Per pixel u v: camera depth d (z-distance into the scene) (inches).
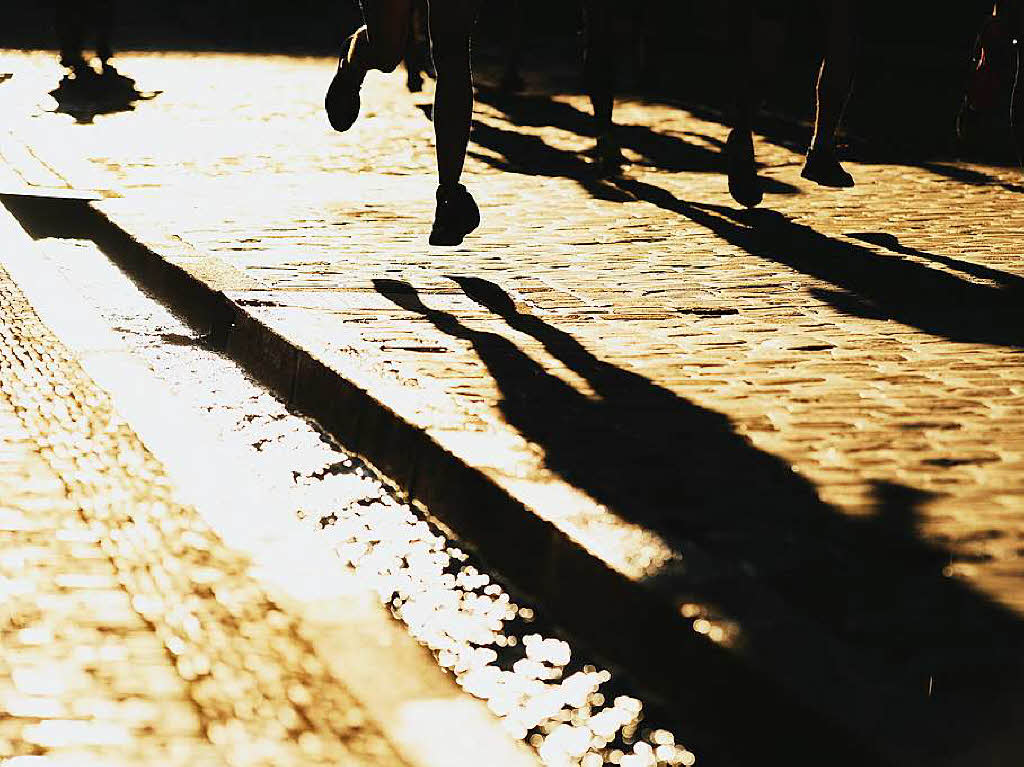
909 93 556.1
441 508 141.9
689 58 727.1
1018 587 112.7
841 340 196.4
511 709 105.7
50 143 393.4
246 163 373.4
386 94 563.2
